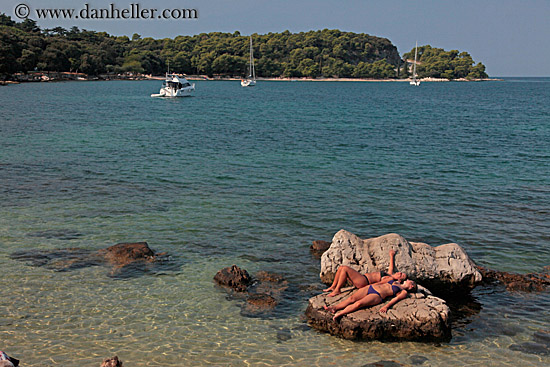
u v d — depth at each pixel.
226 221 16.58
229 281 11.78
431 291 11.54
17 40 162.12
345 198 19.62
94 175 23.08
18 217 16.53
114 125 45.25
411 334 9.60
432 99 110.56
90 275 12.15
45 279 11.85
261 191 20.61
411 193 20.48
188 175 23.48
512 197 19.94
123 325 9.90
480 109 75.19
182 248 14.12
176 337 9.52
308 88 183.25
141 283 11.81
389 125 48.72
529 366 8.77
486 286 11.98
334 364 8.74
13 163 25.38
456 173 24.55
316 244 14.12
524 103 93.00
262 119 54.44
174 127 44.62
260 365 8.66
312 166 26.16
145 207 18.02
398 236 11.77
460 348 9.37
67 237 14.76
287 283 11.98
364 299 9.98
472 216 17.38
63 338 9.35
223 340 9.46
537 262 13.41
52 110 59.66
